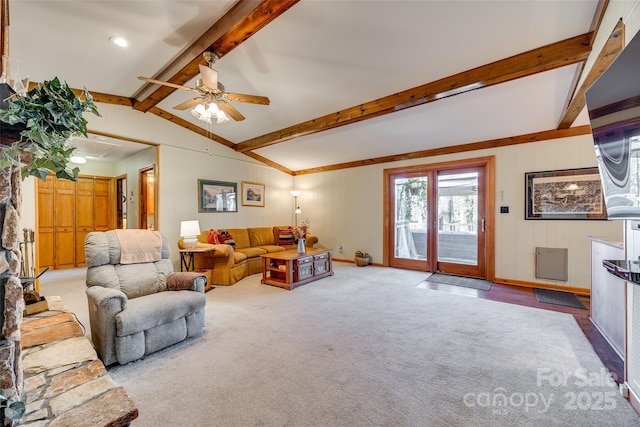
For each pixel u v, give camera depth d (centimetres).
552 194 406
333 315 304
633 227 181
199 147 521
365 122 443
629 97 135
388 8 215
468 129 430
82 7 223
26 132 93
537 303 345
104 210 623
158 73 331
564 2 199
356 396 170
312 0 211
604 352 222
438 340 244
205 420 151
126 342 202
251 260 509
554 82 300
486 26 228
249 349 229
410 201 556
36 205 339
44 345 158
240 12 221
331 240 667
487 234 458
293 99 382
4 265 100
